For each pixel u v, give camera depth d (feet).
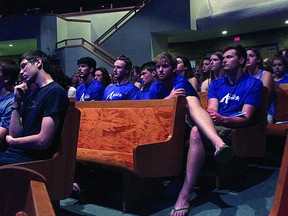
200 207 8.84
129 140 10.07
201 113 8.20
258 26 40.47
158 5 42.63
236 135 9.46
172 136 8.70
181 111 8.80
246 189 10.01
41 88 7.43
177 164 8.81
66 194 7.34
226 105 10.55
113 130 10.54
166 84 11.28
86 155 9.77
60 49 47.01
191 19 40.88
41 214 2.43
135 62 44.47
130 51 44.62
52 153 7.41
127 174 8.89
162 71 10.98
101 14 52.54
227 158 7.46
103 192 10.73
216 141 7.54
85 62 16.01
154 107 9.63
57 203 8.41
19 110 7.70
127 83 14.47
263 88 10.31
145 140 9.67
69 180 7.39
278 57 14.75
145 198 9.40
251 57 12.89
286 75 14.94
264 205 8.71
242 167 11.15
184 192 7.89
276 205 2.56
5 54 58.44
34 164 6.86
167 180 11.76
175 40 48.14
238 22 38.40
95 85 16.02
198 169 7.95
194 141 8.01
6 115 8.48
